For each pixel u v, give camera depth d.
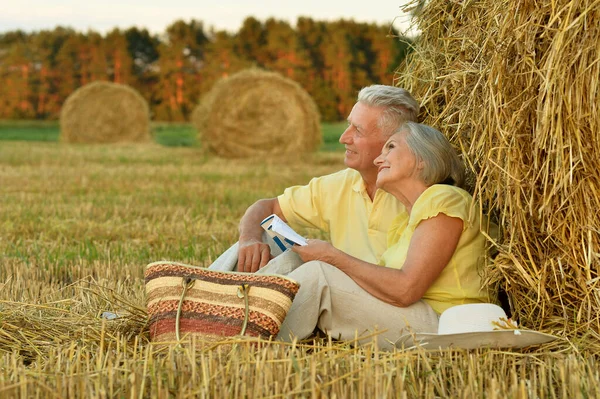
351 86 54.56
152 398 2.91
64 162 18.05
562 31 3.23
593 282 3.45
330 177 4.49
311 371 2.95
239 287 3.60
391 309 3.65
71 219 8.55
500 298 3.99
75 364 3.22
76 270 5.86
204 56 61.47
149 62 64.62
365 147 4.10
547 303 3.61
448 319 3.47
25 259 6.18
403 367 3.19
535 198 3.51
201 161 19.22
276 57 58.12
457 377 3.19
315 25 57.09
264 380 2.98
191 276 3.68
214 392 2.91
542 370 3.13
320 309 3.70
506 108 3.50
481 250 3.77
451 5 4.37
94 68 63.28
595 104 3.27
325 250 3.74
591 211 3.40
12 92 61.28
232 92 20.88
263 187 12.95
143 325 3.94
